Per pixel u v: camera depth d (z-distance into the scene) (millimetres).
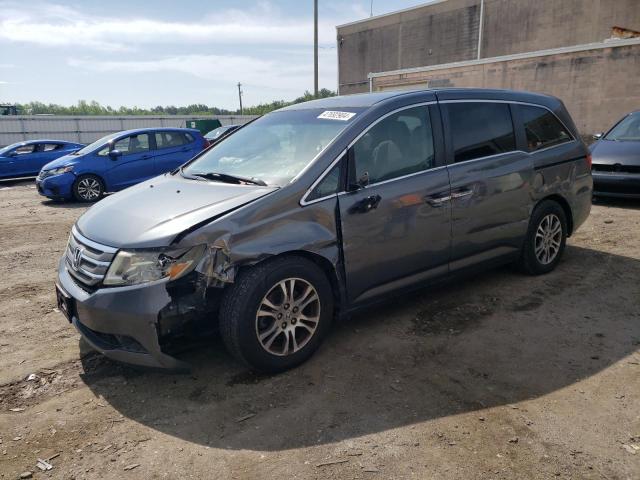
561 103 5160
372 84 22016
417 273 3885
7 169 15352
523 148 4578
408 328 3908
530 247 4781
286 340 3258
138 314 2861
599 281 4797
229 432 2729
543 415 2801
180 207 3244
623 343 3602
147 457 2553
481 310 4203
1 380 3316
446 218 3932
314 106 4270
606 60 15141
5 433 2775
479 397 2984
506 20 30000
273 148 3863
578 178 5109
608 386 3068
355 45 39094
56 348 3756
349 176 3461
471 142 4184
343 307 3551
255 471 2428
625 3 25109
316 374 3277
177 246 2893
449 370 3293
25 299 4793
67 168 10781
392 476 2363
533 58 16656
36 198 12000
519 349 3549
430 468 2410
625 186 7672
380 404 2936
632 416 2773
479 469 2396
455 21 32562
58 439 2717
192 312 2959
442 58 33719
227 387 3158
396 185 3643
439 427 2717
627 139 8328
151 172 11633
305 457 2512
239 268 3070
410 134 3842
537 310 4180
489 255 4406
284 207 3193
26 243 7125
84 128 34406
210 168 4027
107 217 3363
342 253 3414
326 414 2855
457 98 4207
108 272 2980
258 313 3098
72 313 3238
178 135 12023
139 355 2951
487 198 4211
